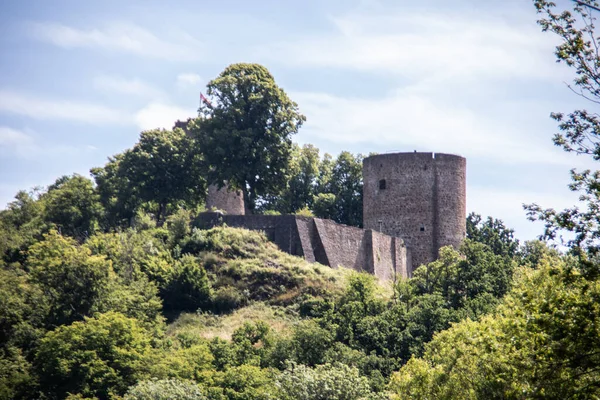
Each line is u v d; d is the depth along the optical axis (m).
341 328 160.50
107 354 151.75
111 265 181.25
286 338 159.75
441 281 184.75
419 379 105.62
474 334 100.50
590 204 71.00
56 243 189.38
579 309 70.69
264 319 177.38
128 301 173.50
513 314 82.56
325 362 148.25
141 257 194.88
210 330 173.50
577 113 72.75
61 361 148.38
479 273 182.88
